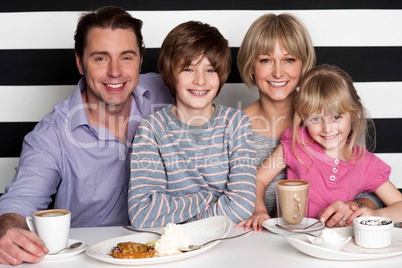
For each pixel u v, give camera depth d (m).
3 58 2.27
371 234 1.20
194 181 1.60
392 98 2.34
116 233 1.39
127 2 2.25
